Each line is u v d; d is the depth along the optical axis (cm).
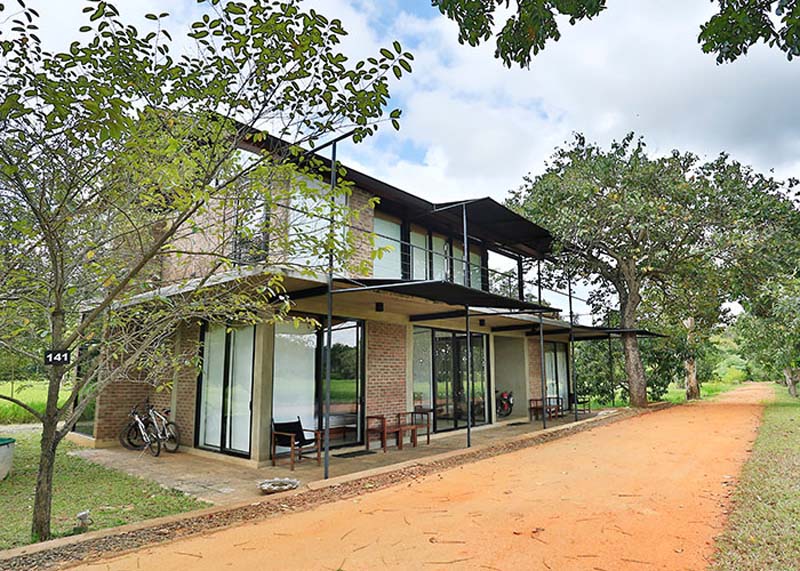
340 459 898
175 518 519
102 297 600
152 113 448
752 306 1603
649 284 1877
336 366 996
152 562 408
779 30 322
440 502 574
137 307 568
